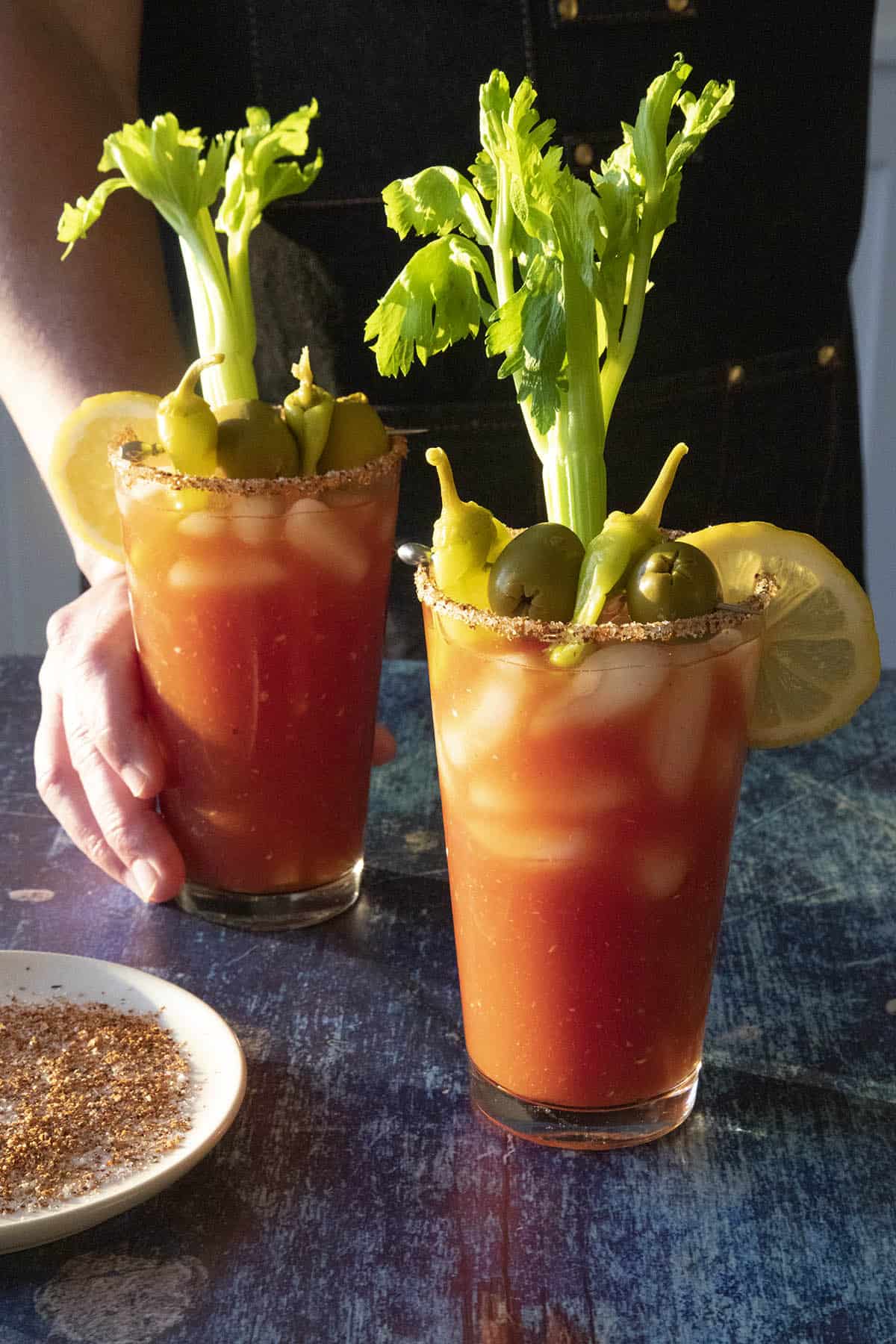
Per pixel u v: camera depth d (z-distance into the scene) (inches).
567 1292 19.0
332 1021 23.5
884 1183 20.6
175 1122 20.9
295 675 24.6
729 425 40.5
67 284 32.8
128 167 25.5
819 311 41.2
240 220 26.1
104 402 27.7
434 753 30.9
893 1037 23.0
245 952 25.1
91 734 25.7
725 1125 21.5
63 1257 19.4
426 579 21.0
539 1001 20.7
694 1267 19.3
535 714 19.8
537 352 20.5
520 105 20.3
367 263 38.1
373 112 37.2
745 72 37.6
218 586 24.0
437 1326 18.6
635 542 19.8
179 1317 18.6
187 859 25.9
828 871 26.8
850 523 44.4
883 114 64.1
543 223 20.4
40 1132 20.5
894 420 68.5
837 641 22.4
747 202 38.6
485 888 20.8
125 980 23.4
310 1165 20.8
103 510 28.2
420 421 38.5
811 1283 19.1
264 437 24.0
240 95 37.9
